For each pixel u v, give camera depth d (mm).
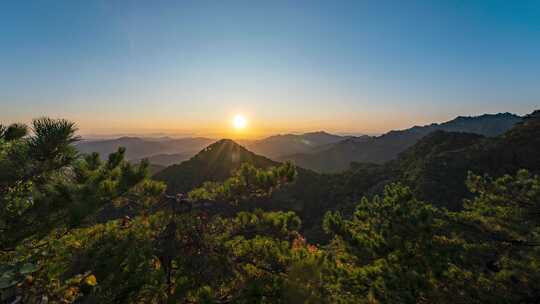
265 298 4875
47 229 3783
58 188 3754
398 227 7801
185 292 4516
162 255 4957
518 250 7703
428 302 7258
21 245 3889
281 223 5793
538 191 8305
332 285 7598
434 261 7285
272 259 5309
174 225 5270
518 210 8203
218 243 5324
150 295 4277
